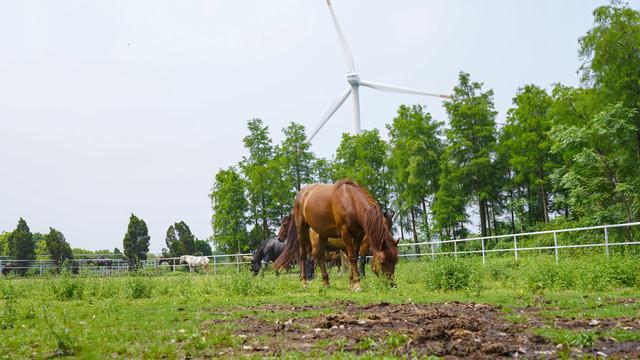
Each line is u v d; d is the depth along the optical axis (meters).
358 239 10.11
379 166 38.53
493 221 39.81
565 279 9.27
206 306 7.68
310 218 10.68
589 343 3.85
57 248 35.22
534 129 30.66
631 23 22.03
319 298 8.21
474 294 8.24
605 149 23.00
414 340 4.15
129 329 5.23
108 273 26.86
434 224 33.69
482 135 33.81
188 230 48.12
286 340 4.48
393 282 8.99
